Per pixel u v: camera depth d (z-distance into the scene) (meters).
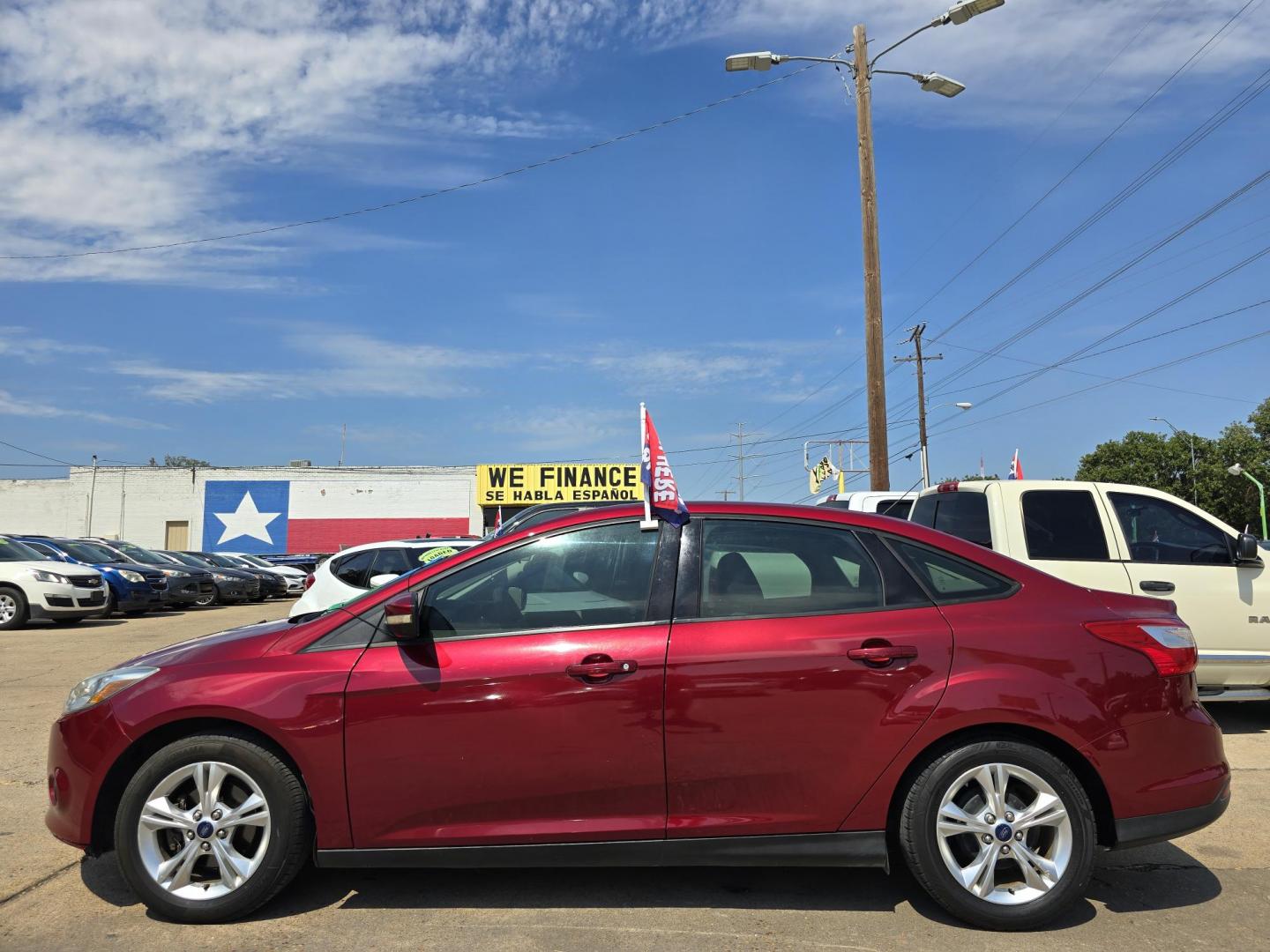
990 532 7.17
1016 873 3.62
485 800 3.56
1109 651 3.67
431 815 3.57
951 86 15.10
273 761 3.61
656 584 3.78
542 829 3.55
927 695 3.56
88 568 16.25
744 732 3.55
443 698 3.56
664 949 3.38
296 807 3.62
